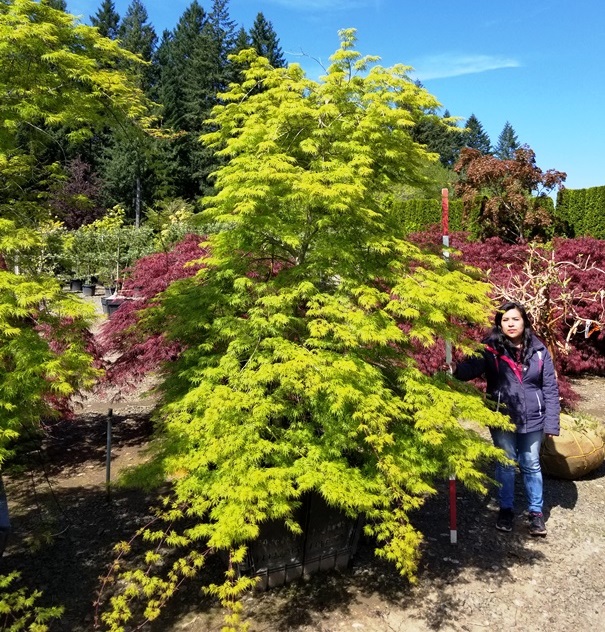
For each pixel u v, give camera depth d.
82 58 3.53
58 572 3.44
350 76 3.50
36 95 3.33
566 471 4.82
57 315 3.24
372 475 3.01
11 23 3.39
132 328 4.64
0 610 2.40
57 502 4.28
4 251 3.22
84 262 17.69
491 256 9.45
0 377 3.00
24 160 3.66
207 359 3.34
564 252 9.18
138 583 3.31
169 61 40.16
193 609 3.08
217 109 3.62
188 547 3.70
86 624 2.96
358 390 2.88
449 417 3.05
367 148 3.25
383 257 3.50
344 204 3.00
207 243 3.73
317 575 3.37
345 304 3.23
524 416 3.91
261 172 2.99
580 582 3.39
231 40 40.38
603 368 8.94
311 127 3.38
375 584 3.32
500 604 3.16
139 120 4.10
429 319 3.27
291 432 3.04
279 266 3.76
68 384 2.95
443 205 3.84
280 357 3.04
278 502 2.69
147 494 4.57
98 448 5.72
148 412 6.96
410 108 3.49
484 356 4.08
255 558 3.16
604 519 4.22
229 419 2.89
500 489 4.05
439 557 3.65
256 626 2.92
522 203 12.44
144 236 17.73
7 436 2.88
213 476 2.91
